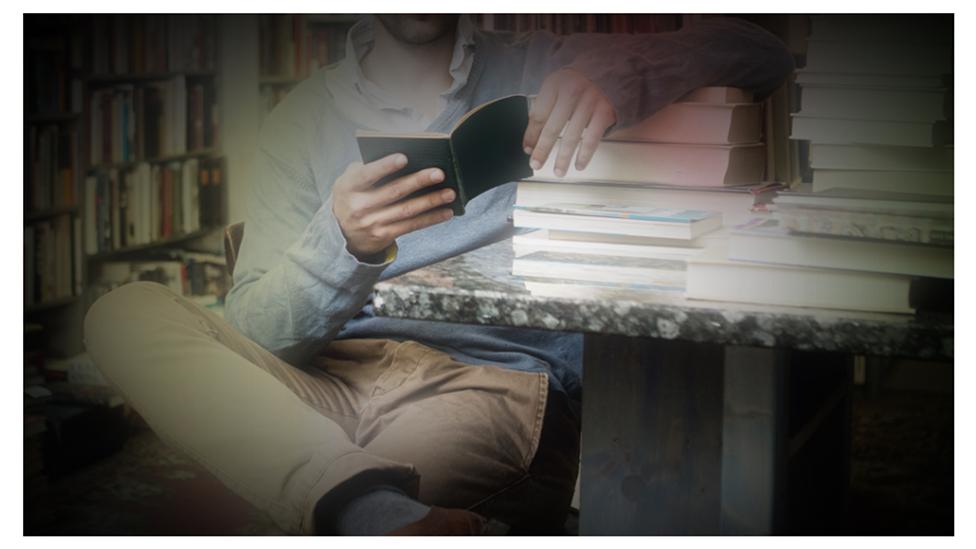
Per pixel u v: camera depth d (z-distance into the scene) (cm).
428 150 117
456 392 147
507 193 168
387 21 178
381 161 119
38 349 278
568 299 100
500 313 102
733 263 98
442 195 120
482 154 122
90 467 242
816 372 133
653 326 97
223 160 336
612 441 110
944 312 96
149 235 311
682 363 107
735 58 135
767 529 105
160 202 314
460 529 114
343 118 178
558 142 131
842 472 157
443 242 166
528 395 147
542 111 128
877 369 299
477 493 140
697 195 123
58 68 283
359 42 181
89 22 293
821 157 122
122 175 302
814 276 96
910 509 207
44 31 282
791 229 96
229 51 330
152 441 261
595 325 100
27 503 217
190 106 325
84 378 273
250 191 174
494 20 229
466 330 160
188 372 132
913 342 90
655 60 129
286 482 120
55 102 282
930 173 118
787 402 106
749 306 97
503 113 124
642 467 109
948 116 120
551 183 126
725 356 104
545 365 158
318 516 116
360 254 133
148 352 135
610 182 126
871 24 118
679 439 108
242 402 128
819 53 120
